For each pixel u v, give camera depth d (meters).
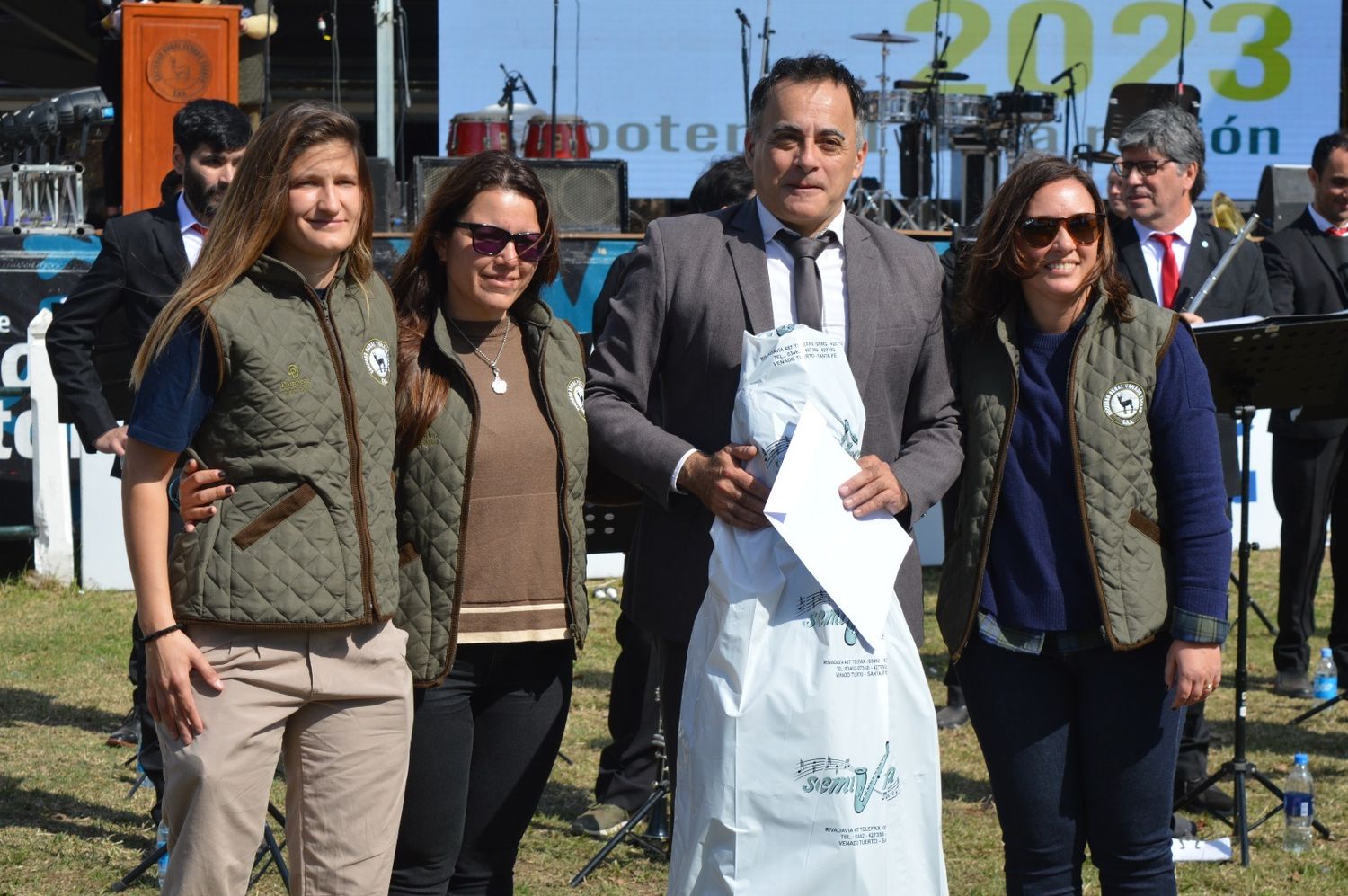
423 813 2.62
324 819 2.39
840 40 11.10
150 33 8.48
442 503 2.58
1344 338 3.68
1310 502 5.56
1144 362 2.66
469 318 2.69
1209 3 11.12
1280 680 5.72
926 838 2.49
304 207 2.35
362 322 2.46
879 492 2.51
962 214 10.82
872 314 2.71
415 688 2.58
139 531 2.29
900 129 11.17
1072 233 2.63
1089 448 2.63
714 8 10.93
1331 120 11.52
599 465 2.91
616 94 10.94
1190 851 3.92
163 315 2.31
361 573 2.37
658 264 2.75
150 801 4.32
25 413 7.31
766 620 2.46
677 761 2.56
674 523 2.74
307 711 2.40
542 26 10.80
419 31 15.28
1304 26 11.41
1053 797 2.67
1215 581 2.62
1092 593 2.63
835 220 2.78
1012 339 2.74
